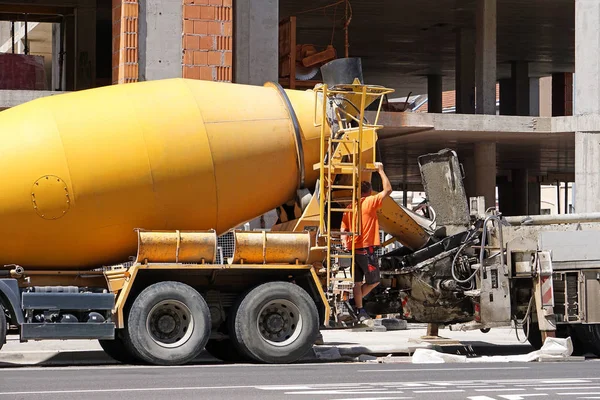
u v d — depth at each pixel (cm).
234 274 1906
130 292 1852
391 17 4569
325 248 1928
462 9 4412
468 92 4825
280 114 1970
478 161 3850
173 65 2592
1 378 1524
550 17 4584
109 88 1905
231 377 1534
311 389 1351
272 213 2123
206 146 1878
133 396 1262
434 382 1451
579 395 1295
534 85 6347
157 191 1847
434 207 2095
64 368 1767
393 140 3806
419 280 2023
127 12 2566
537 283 2012
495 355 2138
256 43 2827
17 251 1825
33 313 1770
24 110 1852
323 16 4544
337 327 1956
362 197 1978
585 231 2025
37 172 1784
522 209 5909
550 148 4225
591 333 2055
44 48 5394
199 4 2603
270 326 1878
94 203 1811
